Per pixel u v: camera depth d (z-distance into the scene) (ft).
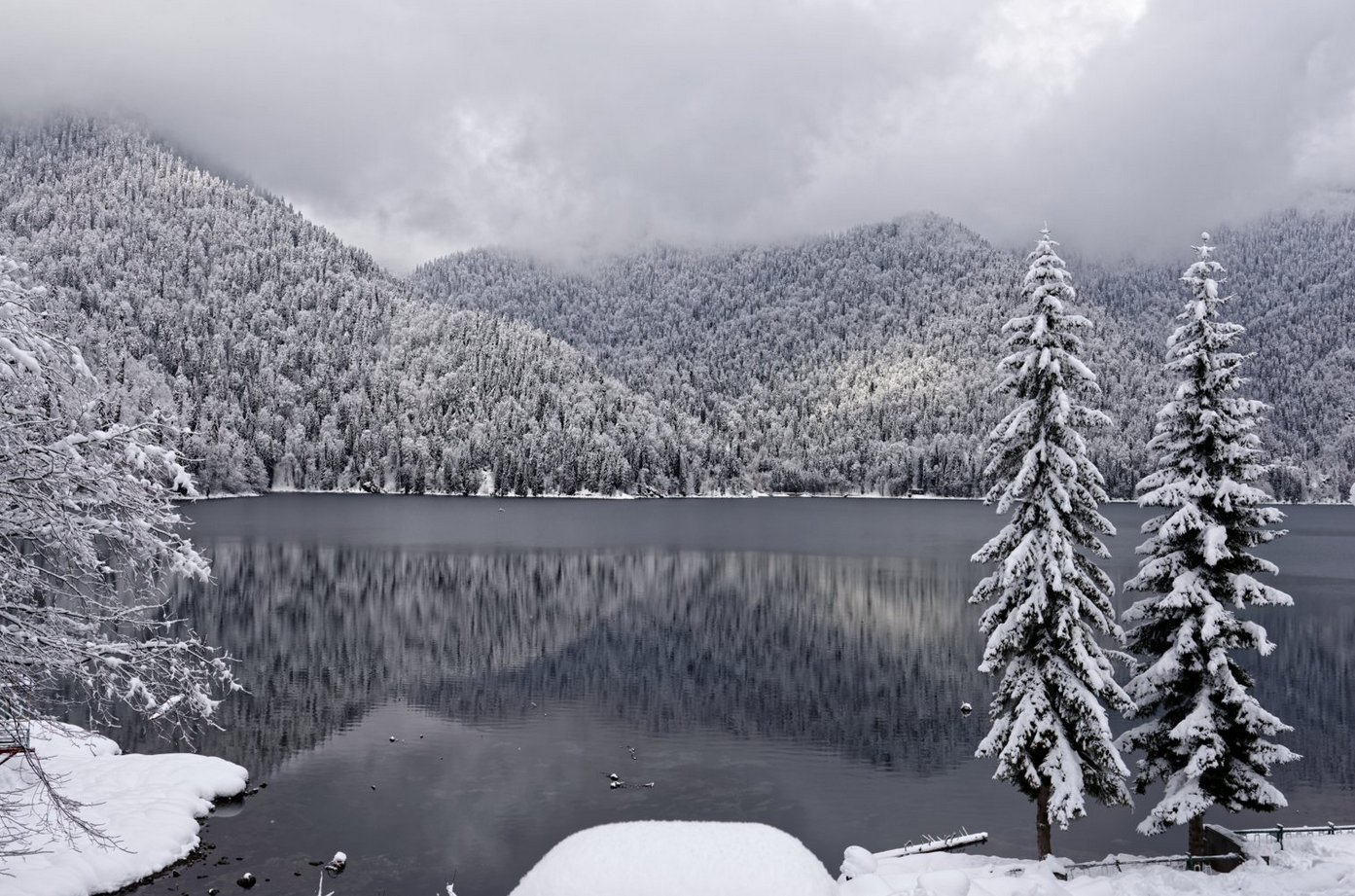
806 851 40.45
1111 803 74.13
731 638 223.71
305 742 132.77
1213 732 73.15
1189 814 73.10
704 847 39.11
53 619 39.75
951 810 110.42
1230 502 73.36
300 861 87.97
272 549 380.37
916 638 224.74
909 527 569.23
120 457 39.96
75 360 37.65
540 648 209.46
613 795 113.09
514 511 648.79
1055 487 71.41
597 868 37.91
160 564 42.73
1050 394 72.33
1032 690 73.20
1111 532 72.79
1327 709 161.99
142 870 80.59
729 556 389.80
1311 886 61.93
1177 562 75.61
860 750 136.26
